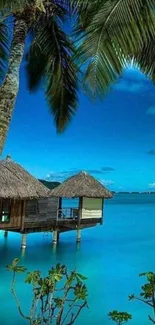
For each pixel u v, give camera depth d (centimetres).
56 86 828
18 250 1850
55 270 366
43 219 1898
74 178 2133
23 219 1811
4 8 499
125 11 466
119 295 1095
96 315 887
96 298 1051
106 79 481
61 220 1984
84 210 2078
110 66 479
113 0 470
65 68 798
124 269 1497
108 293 1113
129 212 5225
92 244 2136
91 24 479
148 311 943
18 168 1866
